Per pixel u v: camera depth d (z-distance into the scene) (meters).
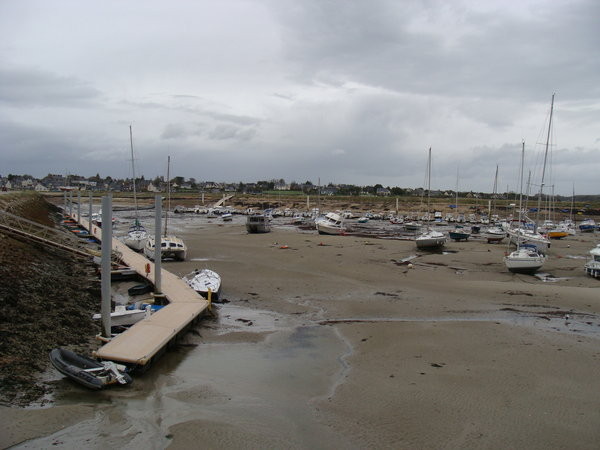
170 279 26.39
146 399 12.39
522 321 20.58
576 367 14.99
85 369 13.27
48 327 16.05
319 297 25.06
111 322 17.38
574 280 31.23
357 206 142.88
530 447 10.34
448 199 161.25
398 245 48.94
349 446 10.30
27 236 29.47
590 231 77.50
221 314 21.42
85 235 49.19
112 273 27.55
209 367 14.97
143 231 45.38
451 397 12.76
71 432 10.40
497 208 130.00
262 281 28.89
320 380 13.95
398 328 19.34
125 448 9.85
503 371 14.62
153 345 15.09
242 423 11.17
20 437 9.96
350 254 41.31
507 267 33.69
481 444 10.45
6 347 13.59
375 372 14.56
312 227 74.94
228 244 47.69
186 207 132.50
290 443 10.35
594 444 10.48
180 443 10.15
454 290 27.09
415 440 10.58
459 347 16.91
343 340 17.81
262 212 115.19
